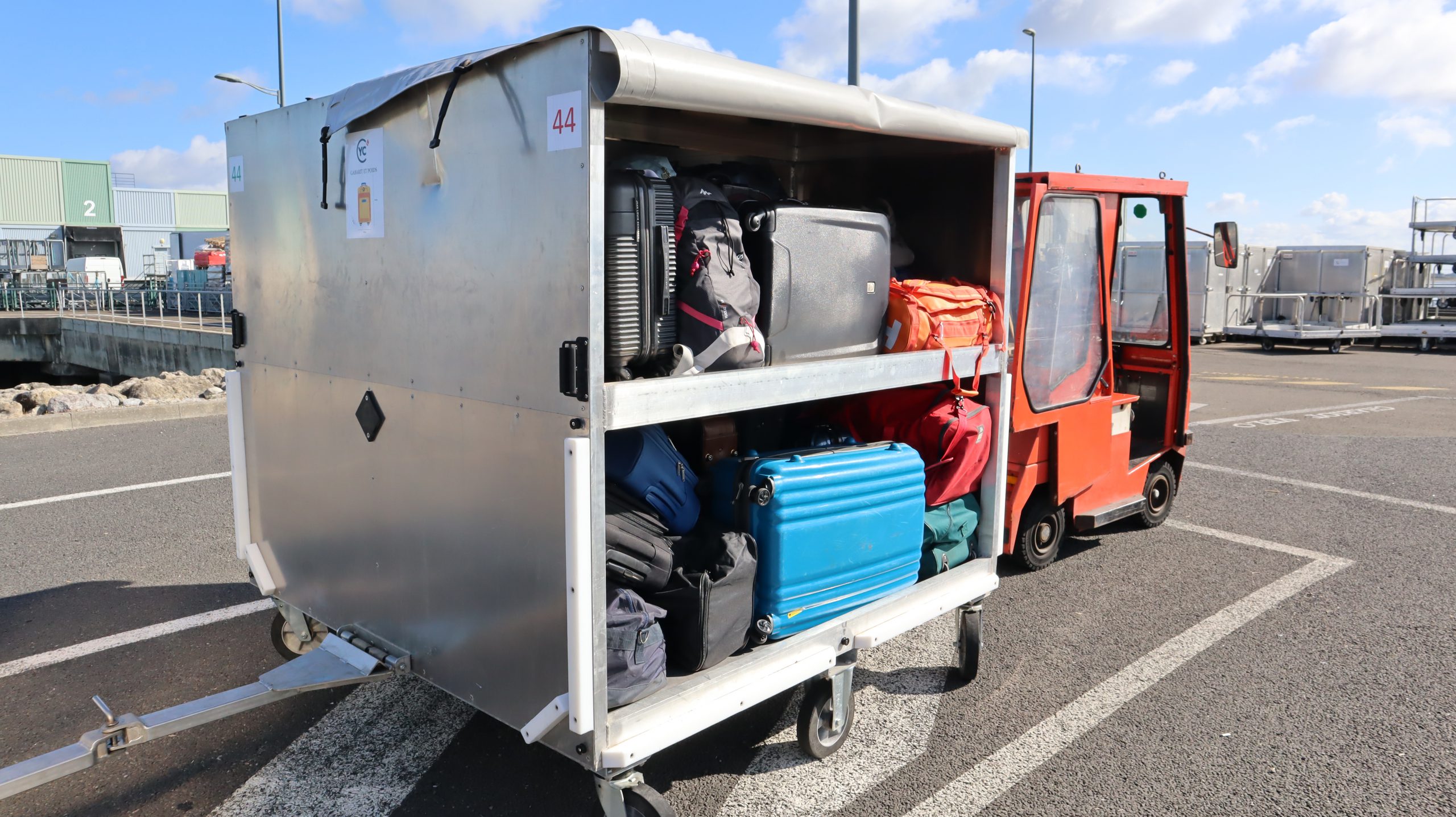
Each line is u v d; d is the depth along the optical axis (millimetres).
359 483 2814
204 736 3146
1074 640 4156
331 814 2701
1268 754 3154
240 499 3373
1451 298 19906
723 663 2574
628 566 2504
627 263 2324
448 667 2582
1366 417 10617
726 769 3014
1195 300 19406
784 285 2820
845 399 3738
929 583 3260
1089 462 5109
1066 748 3188
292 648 3609
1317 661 3936
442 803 2766
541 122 2055
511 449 2246
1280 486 7246
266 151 3025
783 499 2678
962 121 3121
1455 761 3117
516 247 2162
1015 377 4434
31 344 26859
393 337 2586
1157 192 5332
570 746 2246
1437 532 5945
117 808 2717
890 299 3291
